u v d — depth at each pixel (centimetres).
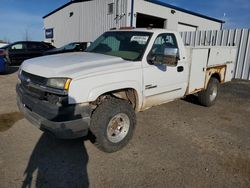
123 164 338
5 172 306
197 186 296
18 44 1542
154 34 430
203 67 552
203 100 625
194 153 380
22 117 495
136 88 387
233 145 419
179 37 488
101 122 342
